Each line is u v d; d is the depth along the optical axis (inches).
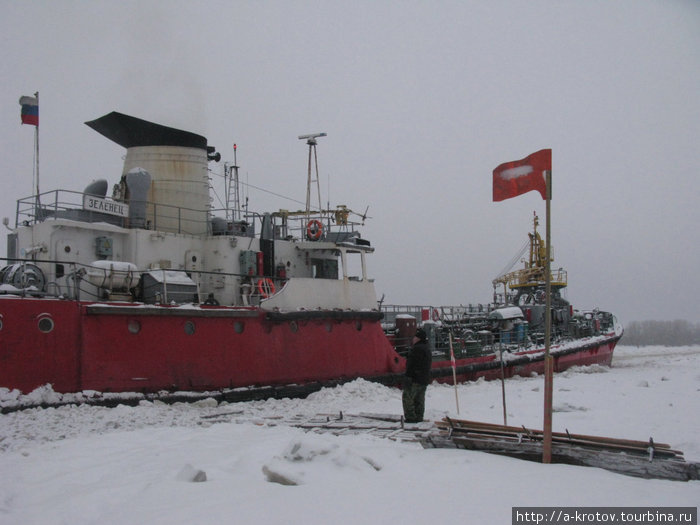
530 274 1450.5
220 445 362.3
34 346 481.7
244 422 462.9
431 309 1011.9
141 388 534.6
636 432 460.1
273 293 708.7
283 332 664.4
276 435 392.8
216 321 598.2
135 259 631.8
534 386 847.1
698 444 410.3
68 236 590.9
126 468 311.3
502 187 375.2
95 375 509.7
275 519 222.5
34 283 543.2
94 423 442.3
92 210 609.0
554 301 1422.2
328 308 727.7
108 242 613.6
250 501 242.2
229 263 695.1
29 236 606.2
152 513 233.0
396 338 885.2
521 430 349.1
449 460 309.9
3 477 304.0
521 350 1119.0
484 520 220.7
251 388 615.5
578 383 904.3
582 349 1272.1
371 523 217.9
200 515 227.6
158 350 550.3
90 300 560.7
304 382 680.4
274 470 275.9
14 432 406.9
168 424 457.7
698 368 1301.7
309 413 523.2
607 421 516.7
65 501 259.3
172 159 716.0
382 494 250.2
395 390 721.0
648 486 267.7
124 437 394.6
